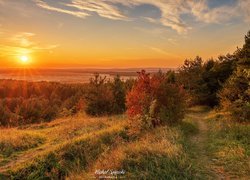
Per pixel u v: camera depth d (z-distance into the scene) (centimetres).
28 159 995
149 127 1400
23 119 3625
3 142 1191
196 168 754
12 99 6322
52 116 4338
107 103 2911
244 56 2116
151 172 702
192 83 4091
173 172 708
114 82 3134
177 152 833
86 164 951
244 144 1049
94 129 1537
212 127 1733
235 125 1582
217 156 912
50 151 1026
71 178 800
